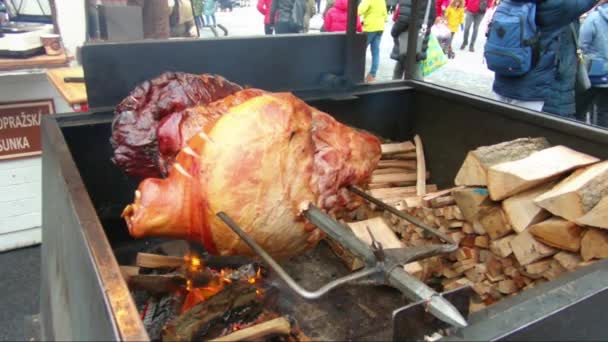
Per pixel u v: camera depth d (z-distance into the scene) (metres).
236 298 1.42
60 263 1.35
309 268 1.85
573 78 3.19
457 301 0.95
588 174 1.61
